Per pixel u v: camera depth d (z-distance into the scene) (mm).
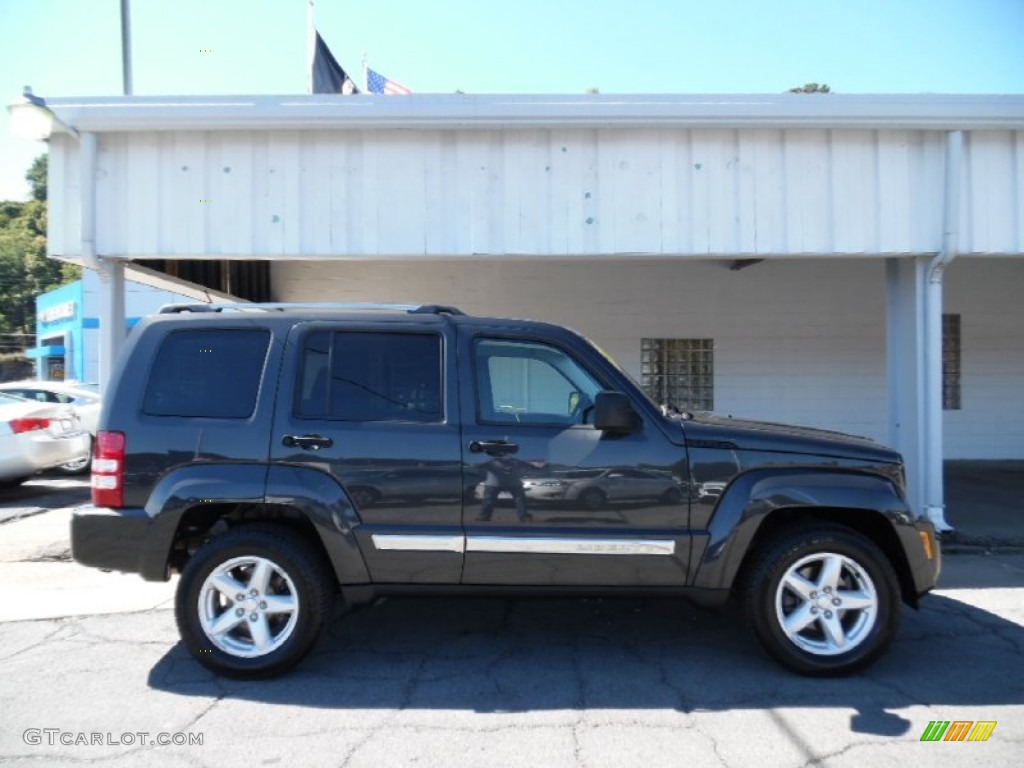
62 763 3268
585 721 3678
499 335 4375
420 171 7324
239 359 4312
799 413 13289
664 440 4195
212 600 4164
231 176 7277
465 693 4000
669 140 7359
